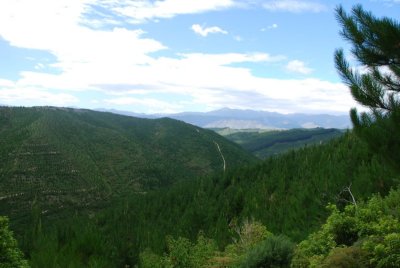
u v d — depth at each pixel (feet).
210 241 103.86
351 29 30.81
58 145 580.30
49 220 375.45
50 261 85.25
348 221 50.34
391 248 34.71
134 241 215.10
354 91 30.89
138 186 545.44
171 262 99.45
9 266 57.98
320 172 200.54
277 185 244.22
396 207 53.98
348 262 36.91
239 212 245.86
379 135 30.22
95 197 473.26
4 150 511.40
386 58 30.63
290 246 49.85
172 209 311.06
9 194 418.10
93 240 96.12
